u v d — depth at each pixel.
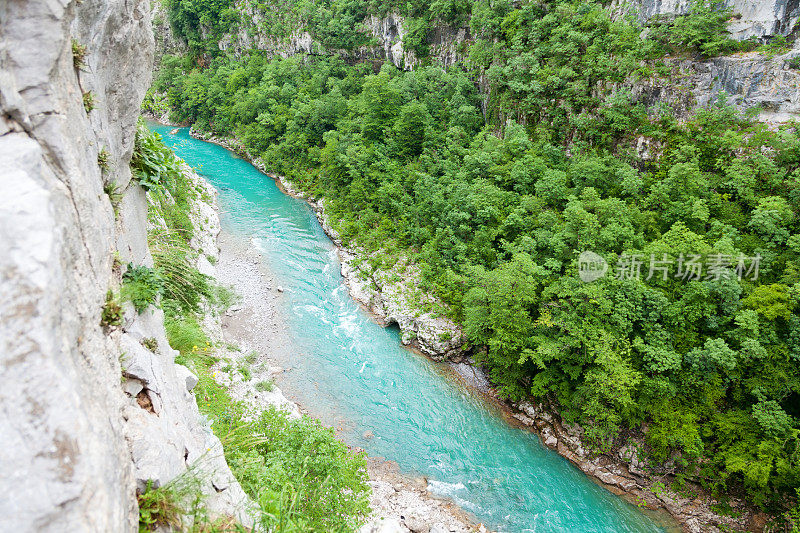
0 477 3.96
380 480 21.97
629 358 23.19
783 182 26.89
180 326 18.91
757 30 30.98
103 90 7.77
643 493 22.38
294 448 14.87
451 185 36.25
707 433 22.12
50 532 4.12
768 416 20.59
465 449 24.17
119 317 6.87
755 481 20.69
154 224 25.44
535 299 26.05
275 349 28.81
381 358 29.39
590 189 29.27
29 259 4.39
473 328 27.19
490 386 27.88
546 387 25.50
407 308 31.75
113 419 5.93
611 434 23.53
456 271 32.94
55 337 4.52
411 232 37.31
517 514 21.11
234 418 17.19
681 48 32.78
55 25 5.36
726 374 22.44
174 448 8.20
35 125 5.30
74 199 5.83
